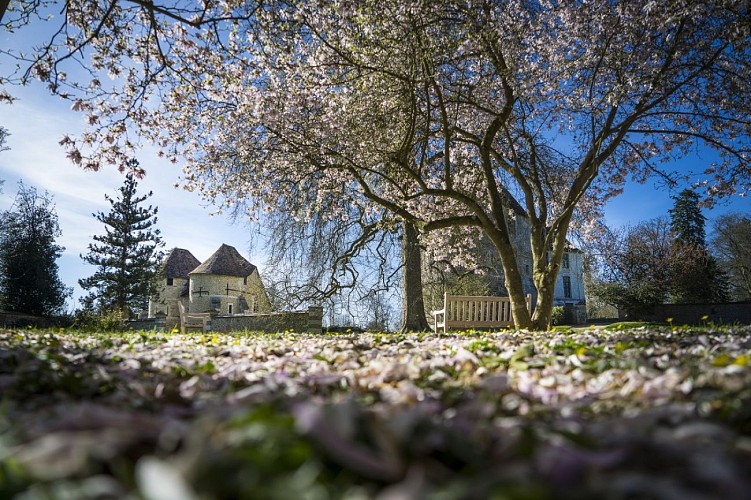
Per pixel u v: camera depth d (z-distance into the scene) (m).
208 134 11.03
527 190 11.73
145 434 1.01
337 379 2.49
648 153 13.01
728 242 35.09
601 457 0.92
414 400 1.87
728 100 10.87
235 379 2.66
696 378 1.98
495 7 9.09
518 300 11.02
